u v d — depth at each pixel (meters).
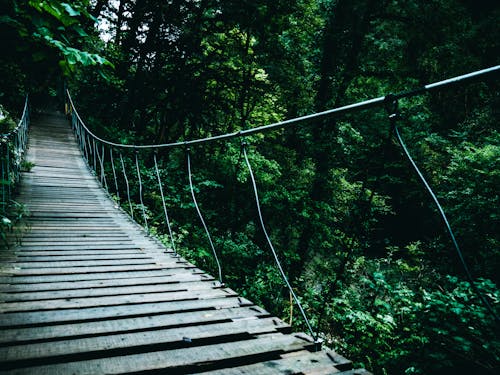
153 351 1.64
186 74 11.40
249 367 1.52
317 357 1.65
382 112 11.80
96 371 1.38
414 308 4.50
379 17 11.09
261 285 8.52
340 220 11.73
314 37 12.34
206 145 11.48
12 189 5.96
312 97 12.53
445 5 10.12
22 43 2.40
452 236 1.12
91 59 2.43
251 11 10.22
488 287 4.14
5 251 3.19
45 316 1.90
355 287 8.80
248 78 11.24
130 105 12.18
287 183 12.16
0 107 7.33
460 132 13.58
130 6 11.60
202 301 2.35
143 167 10.12
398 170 9.95
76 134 12.14
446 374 3.82
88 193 6.75
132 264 3.22
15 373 1.32
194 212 9.62
